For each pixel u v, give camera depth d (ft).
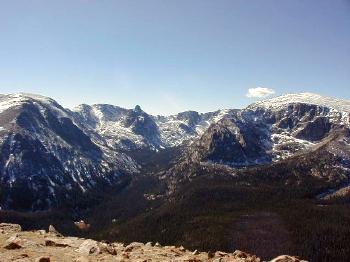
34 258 82.89
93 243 96.99
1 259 80.59
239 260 93.56
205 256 100.37
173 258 93.91
